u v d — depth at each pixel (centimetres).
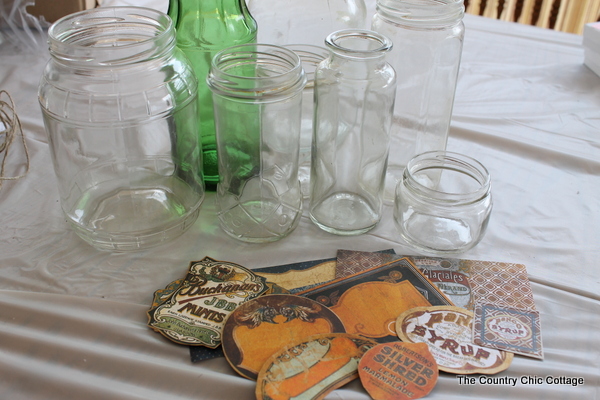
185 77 58
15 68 94
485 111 88
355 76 56
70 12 101
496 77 97
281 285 54
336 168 64
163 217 59
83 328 49
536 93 92
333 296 53
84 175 63
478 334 49
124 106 54
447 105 68
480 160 77
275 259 59
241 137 58
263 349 47
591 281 57
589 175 74
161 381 45
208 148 71
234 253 59
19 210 65
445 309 52
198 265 57
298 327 49
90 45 56
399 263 58
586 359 48
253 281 55
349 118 60
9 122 75
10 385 44
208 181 69
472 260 58
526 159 78
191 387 44
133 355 47
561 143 80
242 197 61
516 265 58
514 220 66
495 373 46
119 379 45
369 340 48
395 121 70
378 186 64
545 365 47
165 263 58
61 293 54
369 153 62
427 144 71
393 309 52
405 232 61
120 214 59
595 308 53
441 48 62
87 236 58
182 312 51
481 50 105
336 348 47
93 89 53
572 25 152
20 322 50
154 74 55
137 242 58
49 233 62
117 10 57
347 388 44
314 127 60
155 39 52
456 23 61
